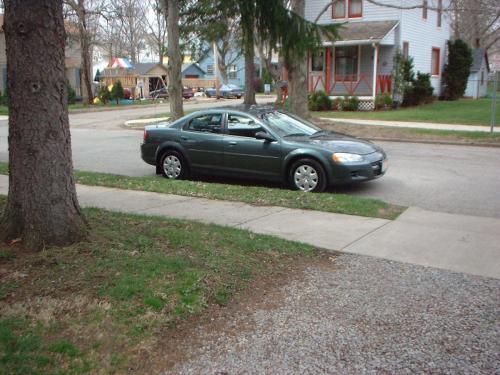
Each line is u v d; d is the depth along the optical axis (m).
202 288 4.75
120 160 14.02
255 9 9.50
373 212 7.88
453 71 34.94
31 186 5.31
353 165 9.27
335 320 4.39
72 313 4.21
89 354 3.73
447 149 15.59
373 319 4.41
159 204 8.46
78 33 42.75
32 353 3.65
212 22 16.52
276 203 8.46
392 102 28.33
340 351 3.92
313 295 4.88
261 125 10.05
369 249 6.21
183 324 4.23
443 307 4.63
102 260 5.14
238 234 6.46
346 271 5.50
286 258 5.82
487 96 41.28
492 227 7.17
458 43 34.75
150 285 4.69
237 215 7.74
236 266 5.36
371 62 29.52
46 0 5.06
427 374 3.62
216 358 3.82
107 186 9.98
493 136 17.16
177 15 20.25
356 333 4.18
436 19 33.66
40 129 5.27
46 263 5.02
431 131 18.62
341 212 7.92
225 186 9.89
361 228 7.09
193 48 25.22
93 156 14.75
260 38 10.01
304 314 4.50
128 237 5.92
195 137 10.66
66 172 5.46
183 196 9.09
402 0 28.30
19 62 5.13
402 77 28.81
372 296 4.87
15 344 3.75
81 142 18.14
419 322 4.36
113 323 4.10
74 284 4.65
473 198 9.11
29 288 4.58
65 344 3.78
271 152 9.82
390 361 3.78
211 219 7.48
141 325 4.11
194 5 19.02
